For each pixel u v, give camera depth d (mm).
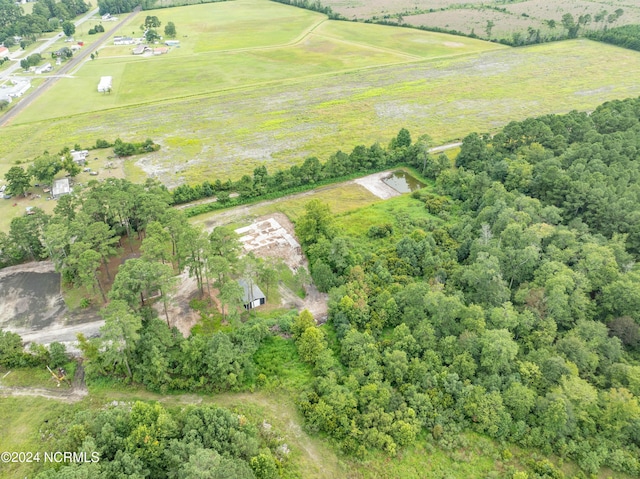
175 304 86375
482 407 64188
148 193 102375
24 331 79688
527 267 85188
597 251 84312
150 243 81688
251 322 78250
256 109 179625
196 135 157875
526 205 100125
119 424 57375
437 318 75000
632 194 97562
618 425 61562
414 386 67438
